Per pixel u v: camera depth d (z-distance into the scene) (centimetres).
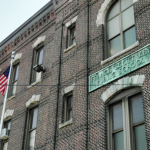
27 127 1916
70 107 1641
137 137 1259
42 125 1775
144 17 1441
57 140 1574
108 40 1625
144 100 1262
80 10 1877
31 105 1967
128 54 1430
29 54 2250
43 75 1973
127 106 1340
